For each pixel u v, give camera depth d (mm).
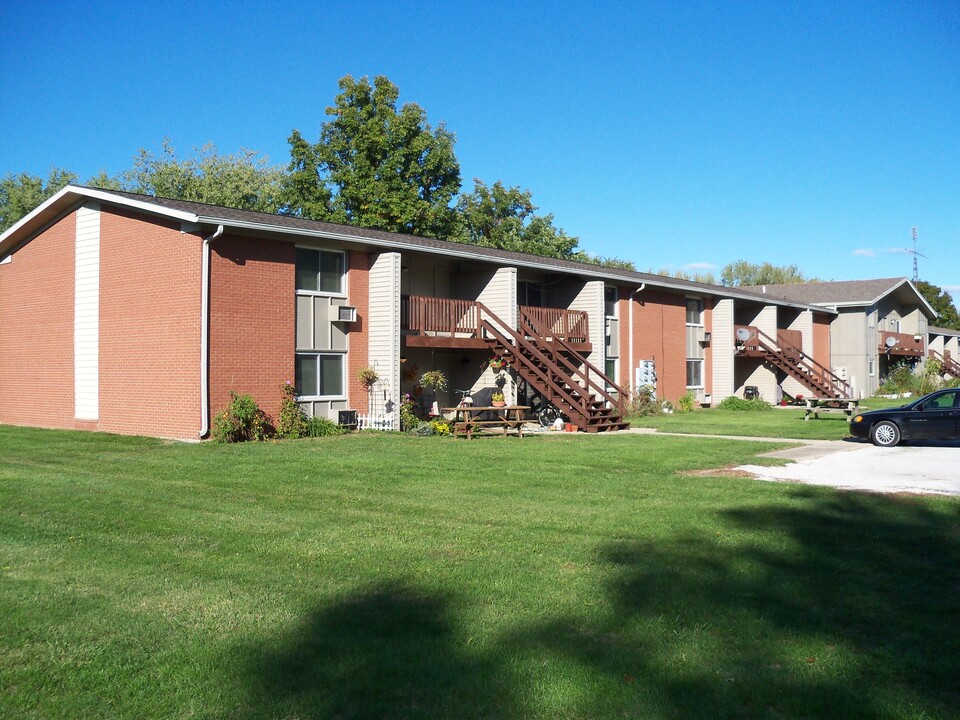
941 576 7082
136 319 19594
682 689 4762
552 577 6984
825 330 44844
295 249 20141
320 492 11141
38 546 8055
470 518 9445
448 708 4531
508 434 20859
